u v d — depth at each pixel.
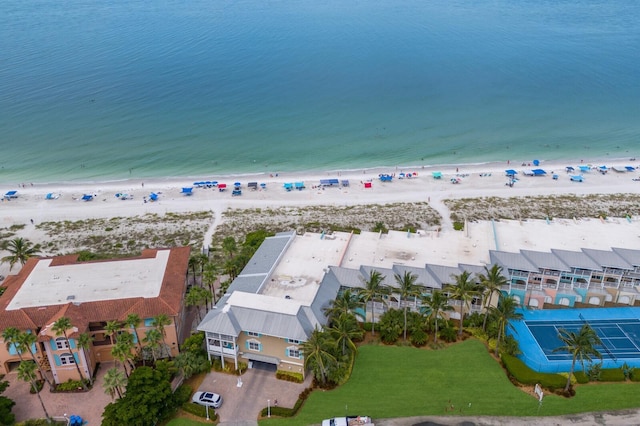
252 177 169.00
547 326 86.19
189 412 68.50
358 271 88.19
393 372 75.44
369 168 176.25
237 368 76.38
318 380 73.69
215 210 142.62
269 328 73.44
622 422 66.00
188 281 101.94
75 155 191.75
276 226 131.00
